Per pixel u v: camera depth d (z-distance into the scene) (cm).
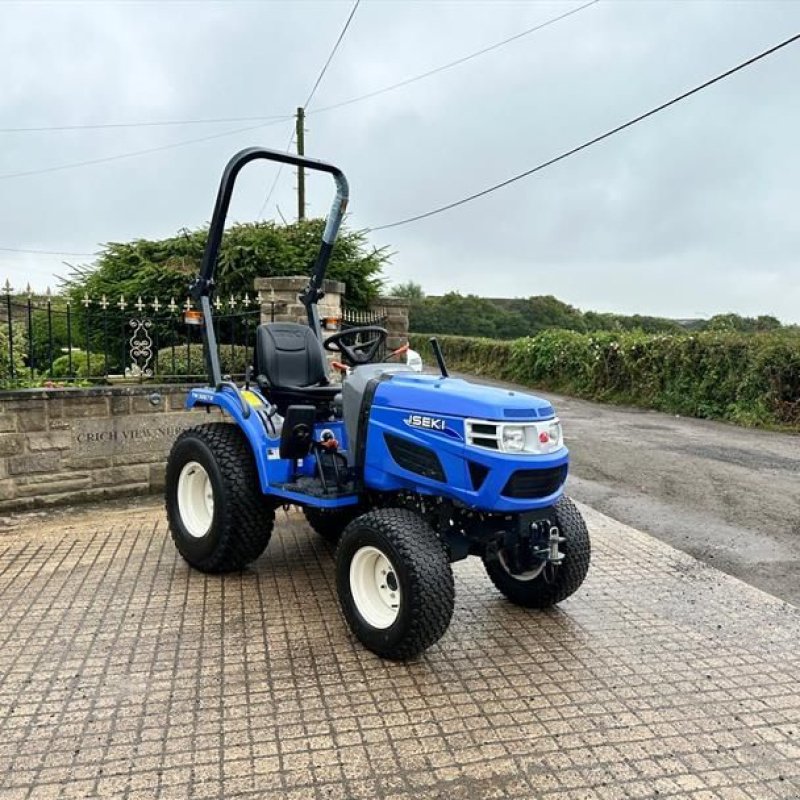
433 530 333
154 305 675
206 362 444
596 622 377
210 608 379
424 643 314
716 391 1249
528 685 310
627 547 504
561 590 371
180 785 240
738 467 810
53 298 745
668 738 274
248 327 733
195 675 310
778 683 318
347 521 455
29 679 304
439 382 353
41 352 789
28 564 438
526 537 346
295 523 532
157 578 419
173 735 267
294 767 250
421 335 2620
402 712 286
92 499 586
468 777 247
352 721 279
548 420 329
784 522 589
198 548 418
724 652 346
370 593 341
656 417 1254
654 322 2745
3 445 542
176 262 1021
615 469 791
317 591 404
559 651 343
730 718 289
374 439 352
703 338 1296
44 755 254
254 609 379
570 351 1709
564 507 374
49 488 565
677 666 331
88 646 334
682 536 548
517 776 249
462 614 384
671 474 768
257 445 392
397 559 313
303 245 1131
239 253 1034
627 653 343
